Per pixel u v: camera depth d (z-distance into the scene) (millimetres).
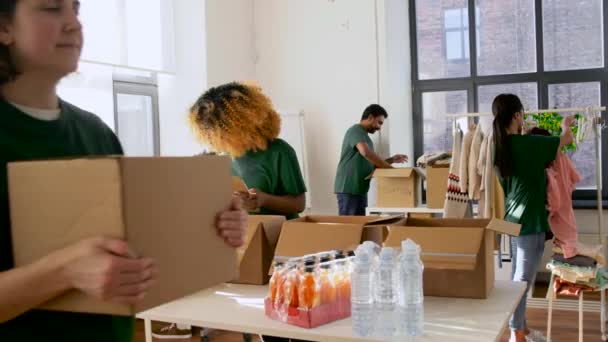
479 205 4297
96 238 894
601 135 5879
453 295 2299
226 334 4332
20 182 989
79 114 1222
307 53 6129
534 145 3494
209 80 5555
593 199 5898
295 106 6191
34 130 1074
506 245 5070
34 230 983
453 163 4539
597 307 4727
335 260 2119
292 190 2812
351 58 5965
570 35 5961
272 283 2137
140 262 896
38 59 1002
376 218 2668
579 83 5953
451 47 6340
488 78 6199
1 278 892
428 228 2340
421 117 6426
